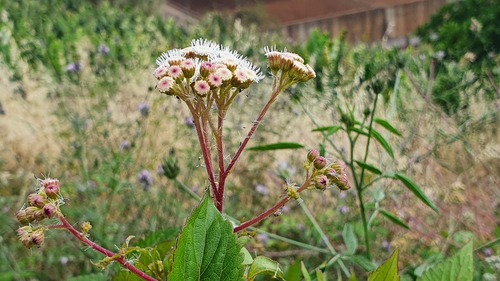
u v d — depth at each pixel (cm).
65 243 326
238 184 426
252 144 424
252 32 718
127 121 454
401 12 1775
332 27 1895
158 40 764
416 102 396
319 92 420
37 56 570
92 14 1070
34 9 984
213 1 1688
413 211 317
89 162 417
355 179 215
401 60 351
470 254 135
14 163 453
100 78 534
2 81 541
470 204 305
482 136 367
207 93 131
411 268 209
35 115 492
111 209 357
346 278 273
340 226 333
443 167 349
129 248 128
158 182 388
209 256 107
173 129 482
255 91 459
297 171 413
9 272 292
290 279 148
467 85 424
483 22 580
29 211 125
